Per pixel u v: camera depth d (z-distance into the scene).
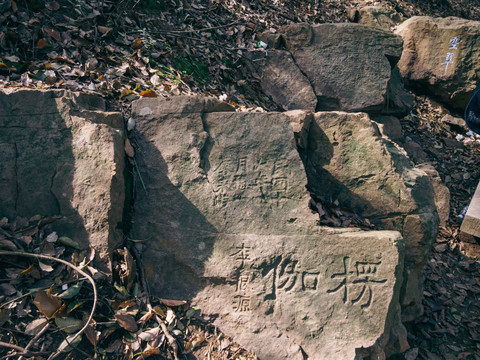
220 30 5.90
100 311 2.73
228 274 3.09
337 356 2.83
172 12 5.53
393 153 3.82
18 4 4.05
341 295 3.00
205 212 3.23
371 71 6.15
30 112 3.02
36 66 3.66
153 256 3.15
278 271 3.09
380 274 3.01
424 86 7.34
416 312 3.65
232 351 2.88
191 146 3.36
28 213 2.90
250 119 3.46
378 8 8.09
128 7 4.98
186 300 3.07
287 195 3.31
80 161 2.98
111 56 4.21
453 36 6.86
